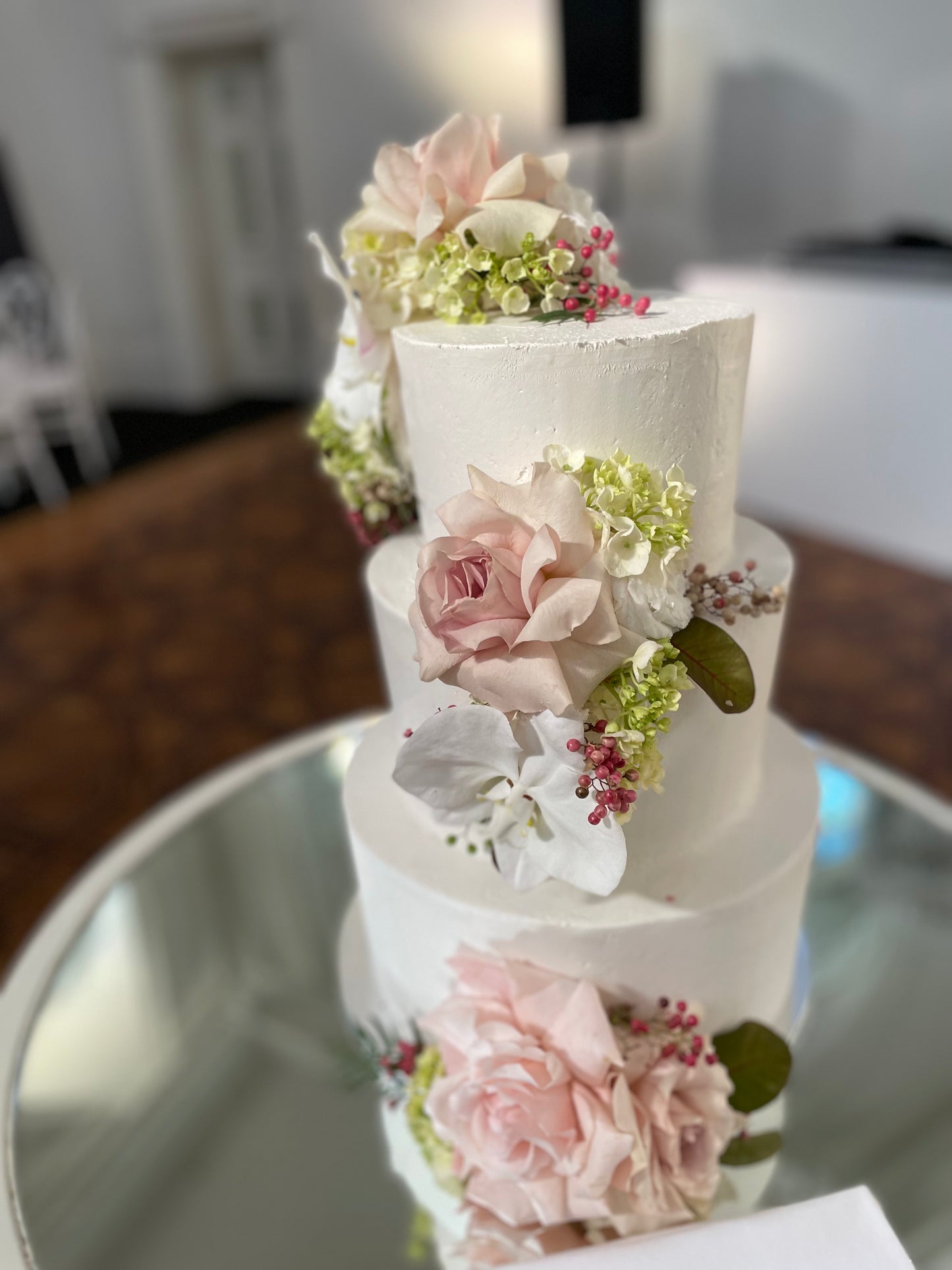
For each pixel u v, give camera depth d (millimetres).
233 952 1115
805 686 2477
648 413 726
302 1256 800
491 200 815
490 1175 765
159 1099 938
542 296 828
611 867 698
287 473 4348
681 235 3859
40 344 4672
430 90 4297
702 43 3498
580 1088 746
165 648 2871
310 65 4598
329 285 5230
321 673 2682
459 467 775
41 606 3184
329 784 1367
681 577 722
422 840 900
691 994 853
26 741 2432
